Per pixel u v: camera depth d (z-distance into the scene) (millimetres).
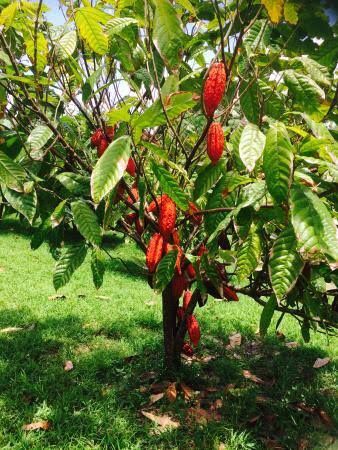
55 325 3826
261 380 3049
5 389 2783
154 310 4445
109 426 2438
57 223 1918
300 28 1949
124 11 2078
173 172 2297
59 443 2291
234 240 2365
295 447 2348
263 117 1822
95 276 2174
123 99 2424
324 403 2775
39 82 2059
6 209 2523
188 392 2756
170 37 1515
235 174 1681
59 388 2801
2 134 2021
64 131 2453
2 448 2236
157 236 1776
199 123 2432
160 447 2338
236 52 1664
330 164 1336
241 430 2477
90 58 2527
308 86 1683
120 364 3164
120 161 1204
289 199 1259
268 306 1847
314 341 3873
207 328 4047
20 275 5449
